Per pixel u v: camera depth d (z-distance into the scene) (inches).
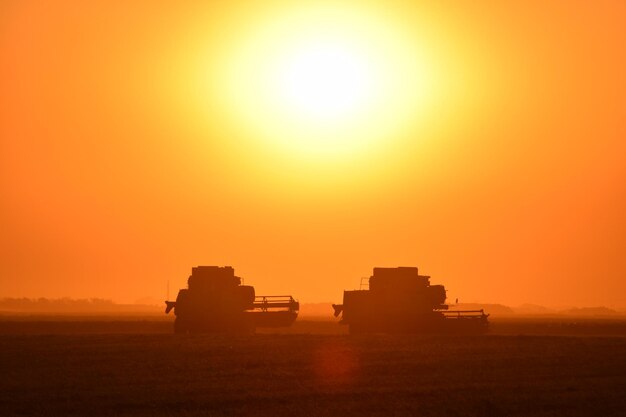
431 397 7386.8
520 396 7406.5
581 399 7308.1
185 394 7500.0
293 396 7436.0
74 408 6973.4
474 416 6737.2
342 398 7362.2
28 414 6776.6
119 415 6732.3
